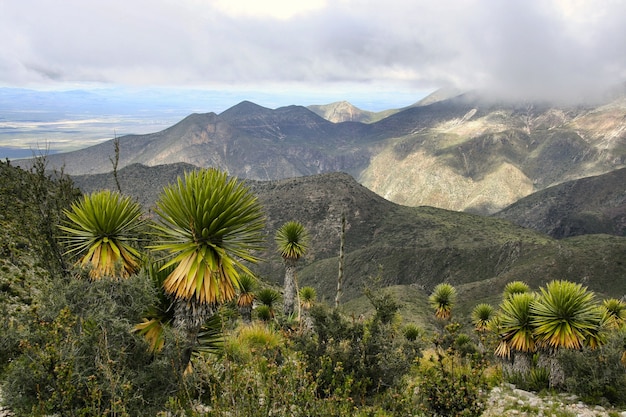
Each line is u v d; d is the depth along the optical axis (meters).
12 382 5.85
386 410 6.91
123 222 8.88
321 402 5.88
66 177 11.57
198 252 7.13
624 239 132.25
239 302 16.12
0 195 18.72
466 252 139.50
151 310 7.68
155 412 6.13
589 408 8.48
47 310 6.99
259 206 7.82
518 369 11.20
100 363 5.72
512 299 11.90
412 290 75.25
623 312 17.52
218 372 7.30
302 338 8.53
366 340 8.20
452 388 6.25
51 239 10.29
